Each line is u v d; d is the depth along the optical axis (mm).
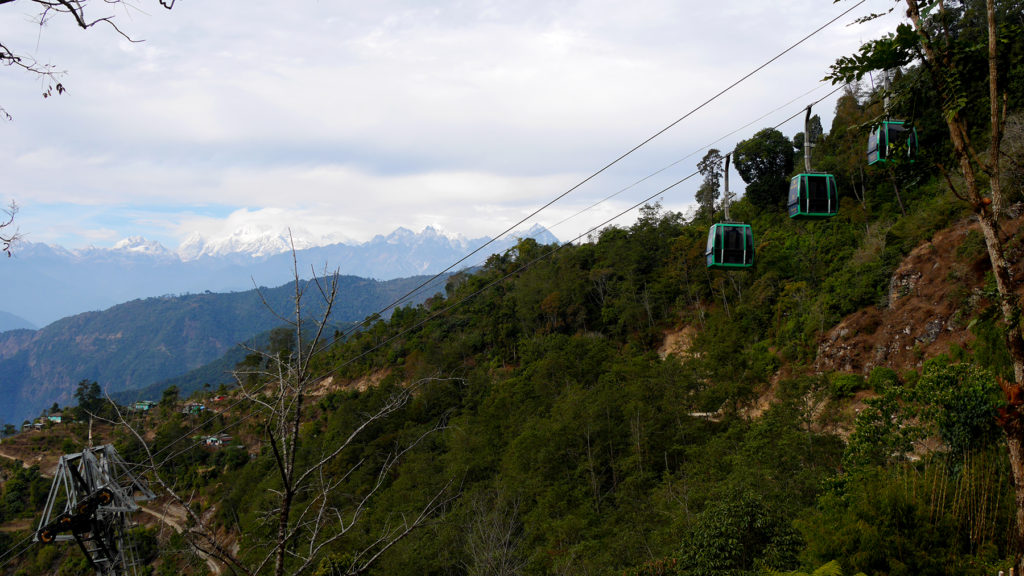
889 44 10039
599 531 40219
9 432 111625
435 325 108188
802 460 34562
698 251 79250
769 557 22031
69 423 110250
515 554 34812
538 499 45781
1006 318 9648
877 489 19812
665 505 36938
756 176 85125
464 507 42719
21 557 77125
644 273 91562
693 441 47125
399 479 54906
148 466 9219
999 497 18328
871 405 27266
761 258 70562
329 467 45750
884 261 52500
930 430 24469
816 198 19000
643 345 78062
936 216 50125
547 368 69312
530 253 119312
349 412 70250
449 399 76812
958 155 10133
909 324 46719
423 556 37500
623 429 49812
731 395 47469
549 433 51844
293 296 9023
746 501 23891
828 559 19578
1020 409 9641
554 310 91125
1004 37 9523
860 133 11891
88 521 23766
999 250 9750
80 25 6137
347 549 36625
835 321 53875
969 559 17219
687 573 23688
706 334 64562
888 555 17906
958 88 9719
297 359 8617
